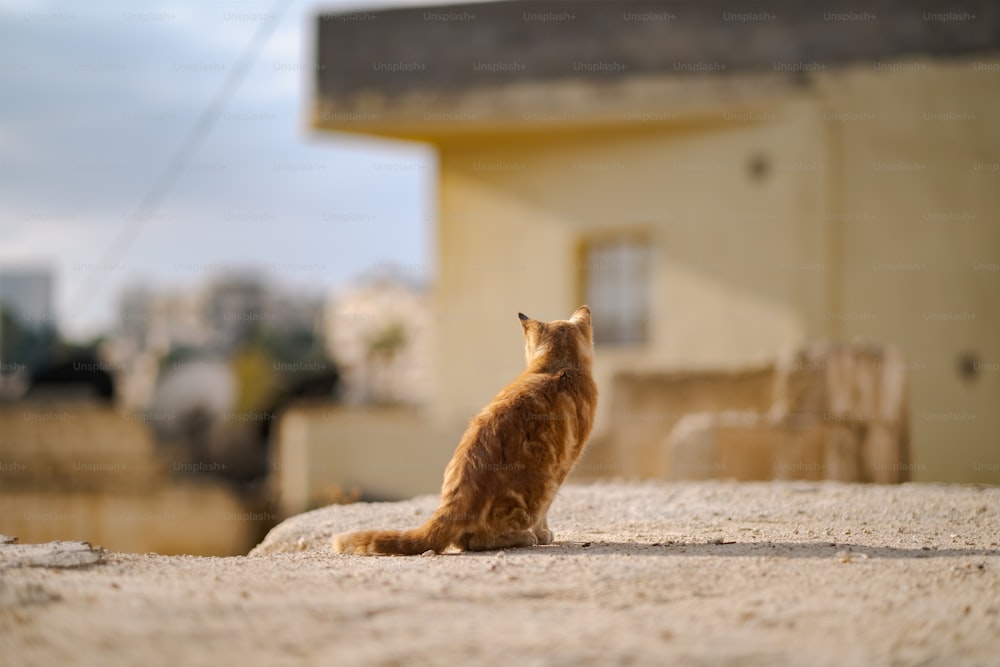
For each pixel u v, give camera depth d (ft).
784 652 14.08
